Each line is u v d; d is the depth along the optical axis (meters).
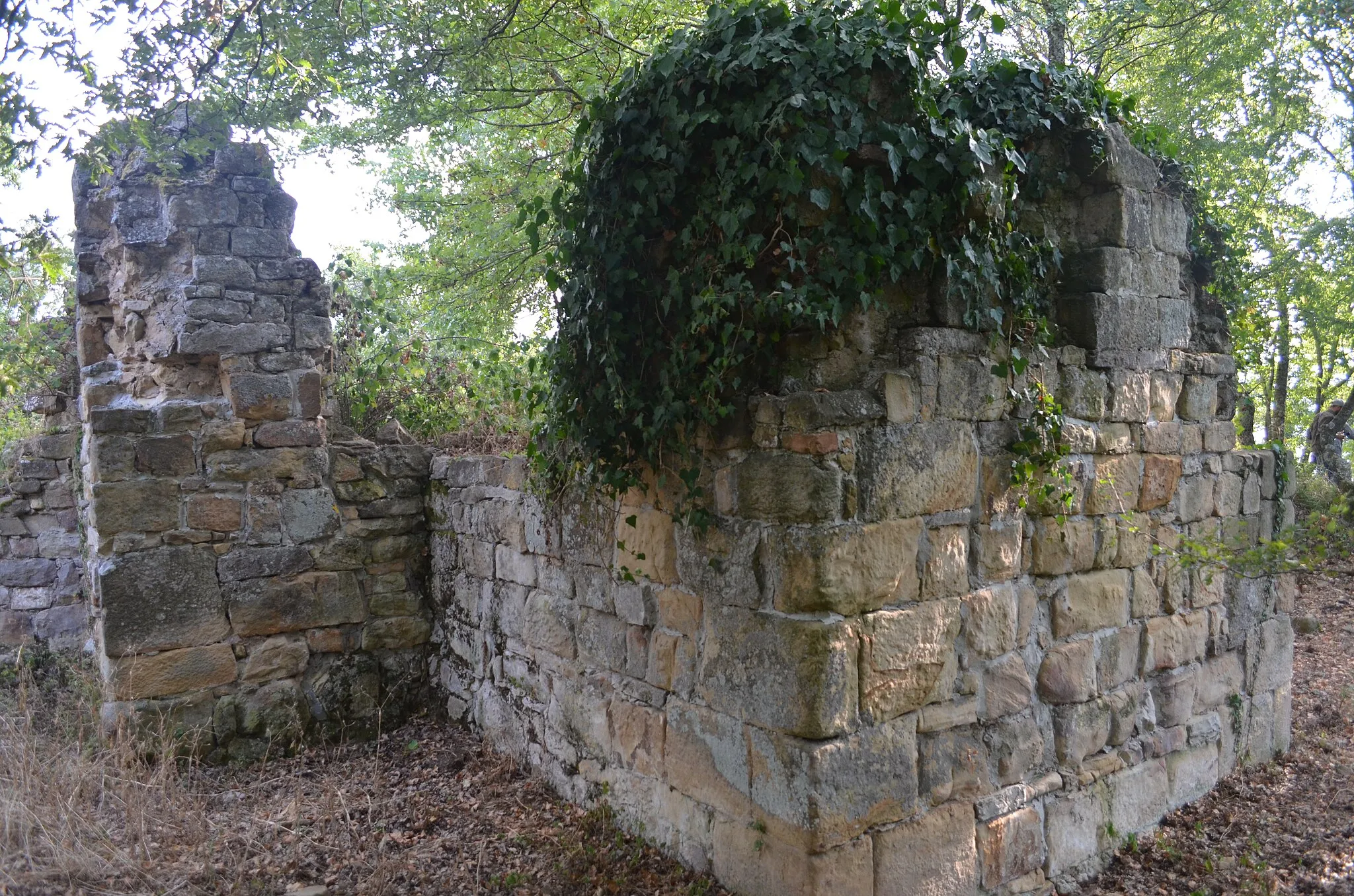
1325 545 3.69
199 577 4.96
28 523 6.75
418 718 5.62
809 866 2.88
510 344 7.82
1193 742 4.33
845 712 2.93
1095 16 8.16
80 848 3.35
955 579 3.25
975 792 3.34
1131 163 3.81
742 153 3.04
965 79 3.50
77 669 5.93
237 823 4.13
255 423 5.17
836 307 2.96
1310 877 3.63
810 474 2.89
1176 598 4.23
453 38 6.58
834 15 3.08
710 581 3.31
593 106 3.46
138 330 5.21
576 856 3.75
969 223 3.18
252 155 5.20
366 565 5.54
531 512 4.55
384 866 3.60
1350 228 9.98
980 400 3.30
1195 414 4.33
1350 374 12.20
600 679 4.06
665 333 3.46
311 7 6.02
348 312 7.02
